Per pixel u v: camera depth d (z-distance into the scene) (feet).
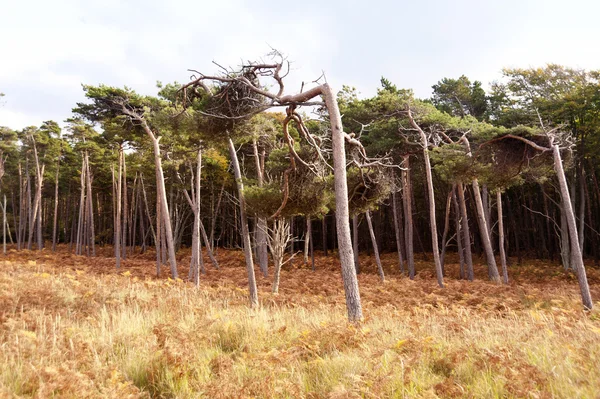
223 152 79.97
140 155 78.74
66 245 173.99
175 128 42.11
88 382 15.72
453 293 53.01
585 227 105.09
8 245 170.30
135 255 134.10
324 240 120.88
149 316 30.04
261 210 44.65
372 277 79.71
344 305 43.19
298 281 69.15
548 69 81.10
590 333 23.41
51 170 158.92
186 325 26.37
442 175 61.57
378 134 76.28
